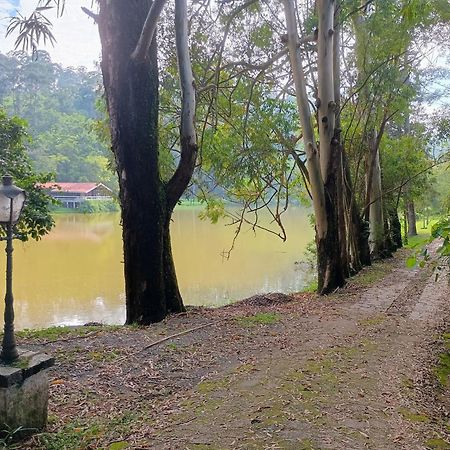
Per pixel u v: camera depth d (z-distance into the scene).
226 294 15.30
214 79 12.32
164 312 8.15
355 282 12.39
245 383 4.95
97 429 3.89
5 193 3.73
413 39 13.30
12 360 3.79
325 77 10.77
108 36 7.84
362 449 3.62
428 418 4.43
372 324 7.91
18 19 6.80
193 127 8.41
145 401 4.55
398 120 14.70
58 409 4.31
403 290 11.20
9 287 3.81
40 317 12.45
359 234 15.67
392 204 19.70
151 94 7.97
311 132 10.89
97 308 13.40
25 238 6.42
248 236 30.53
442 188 28.75
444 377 5.73
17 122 9.70
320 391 4.77
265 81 13.22
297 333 7.21
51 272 18.25
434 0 11.50
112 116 7.97
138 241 7.96
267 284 16.84
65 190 37.38
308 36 11.25
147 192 8.00
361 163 17.66
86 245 25.23
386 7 11.44
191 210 49.16
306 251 22.47
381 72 12.49
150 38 7.45
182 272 18.81
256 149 12.73
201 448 3.54
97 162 43.97
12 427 3.68
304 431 3.85
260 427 3.89
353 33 13.77
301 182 18.30
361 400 4.62
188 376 5.23
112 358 5.74
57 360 5.61
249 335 7.01
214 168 13.29
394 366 5.80
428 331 7.57
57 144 43.62
